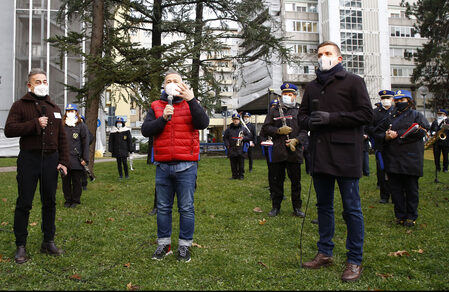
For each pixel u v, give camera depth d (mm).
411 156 5289
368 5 45156
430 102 38375
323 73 3674
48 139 3992
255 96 30406
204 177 10891
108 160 20500
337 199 7266
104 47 10984
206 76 13578
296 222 5520
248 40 15070
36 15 27531
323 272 3471
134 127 41656
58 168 4145
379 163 7199
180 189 3887
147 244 4430
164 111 3707
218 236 4824
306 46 45125
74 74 26984
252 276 3361
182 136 3850
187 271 3480
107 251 4164
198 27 14156
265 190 8555
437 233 4836
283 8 44969
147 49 10086
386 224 5426
